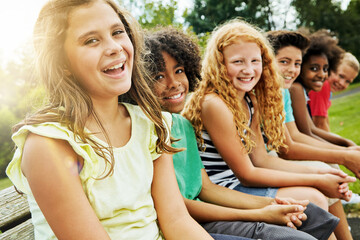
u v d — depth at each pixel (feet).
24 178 3.53
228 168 6.84
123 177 3.89
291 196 5.95
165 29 6.78
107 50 3.63
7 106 24.12
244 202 5.75
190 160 5.84
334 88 12.42
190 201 5.49
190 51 6.50
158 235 4.27
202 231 4.33
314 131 10.16
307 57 10.06
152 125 4.43
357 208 10.02
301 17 77.61
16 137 3.29
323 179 6.25
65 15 3.54
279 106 7.33
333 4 78.95
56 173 3.26
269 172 6.26
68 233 3.31
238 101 6.46
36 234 3.76
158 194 4.42
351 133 20.22
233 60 6.45
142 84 4.50
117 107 4.28
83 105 3.63
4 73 26.37
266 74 7.12
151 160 4.26
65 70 3.68
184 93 6.43
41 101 3.96
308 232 5.24
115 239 3.77
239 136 6.24
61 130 3.40
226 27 6.77
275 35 9.13
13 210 4.90
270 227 4.84
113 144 4.03
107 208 3.70
